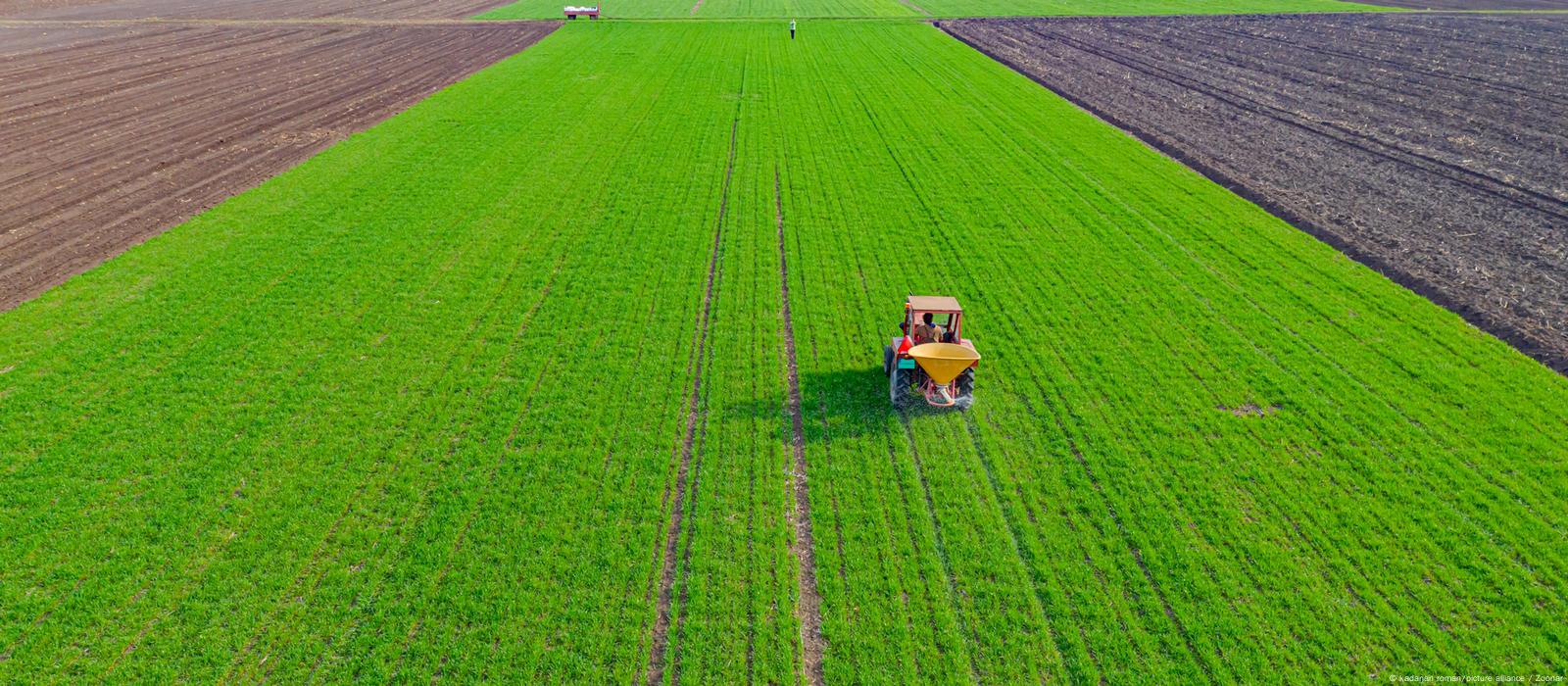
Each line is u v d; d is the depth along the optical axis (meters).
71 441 14.27
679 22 68.06
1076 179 28.61
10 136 33.53
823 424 15.01
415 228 24.12
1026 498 13.09
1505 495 12.97
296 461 13.82
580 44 56.59
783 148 32.31
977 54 53.25
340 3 79.94
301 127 35.12
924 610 11.00
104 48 53.72
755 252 22.78
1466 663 10.13
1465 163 30.47
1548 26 64.69
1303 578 11.43
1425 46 56.34
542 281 20.88
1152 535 12.24
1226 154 31.66
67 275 21.03
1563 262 21.77
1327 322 18.67
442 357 17.22
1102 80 45.69
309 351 17.36
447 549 11.91
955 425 14.99
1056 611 10.94
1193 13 73.94
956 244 23.28
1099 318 18.94
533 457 14.03
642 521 12.55
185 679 9.94
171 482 13.24
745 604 11.09
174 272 21.05
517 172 29.25
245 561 11.70
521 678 9.96
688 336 18.23
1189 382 16.27
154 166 29.94
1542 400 15.55
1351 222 24.61
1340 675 10.02
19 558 11.71
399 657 10.27
